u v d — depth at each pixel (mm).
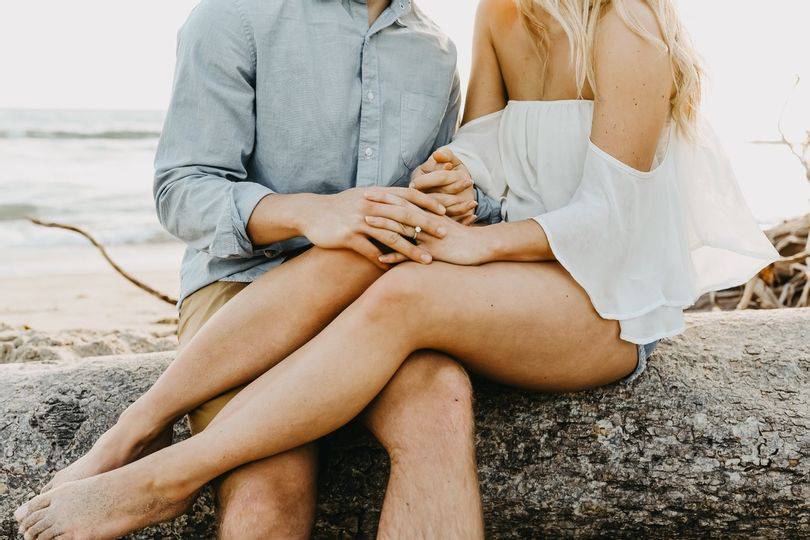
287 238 1824
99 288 7836
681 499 1833
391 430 1586
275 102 1950
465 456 1527
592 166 1757
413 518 1477
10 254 10500
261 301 1720
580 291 1707
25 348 3270
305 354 1572
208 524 1854
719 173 1959
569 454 1852
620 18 1759
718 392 1897
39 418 1901
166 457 1540
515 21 2008
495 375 1746
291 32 1936
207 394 1717
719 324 2170
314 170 2010
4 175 17828
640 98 1730
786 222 3617
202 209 1834
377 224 1645
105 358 2129
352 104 2000
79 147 22375
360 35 2000
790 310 2275
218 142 1906
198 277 2016
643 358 1856
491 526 1879
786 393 1906
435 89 2123
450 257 1653
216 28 1886
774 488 1819
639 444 1843
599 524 1867
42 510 1550
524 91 2033
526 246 1682
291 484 1603
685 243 1919
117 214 14266
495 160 2094
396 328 1559
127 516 1542
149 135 24609
